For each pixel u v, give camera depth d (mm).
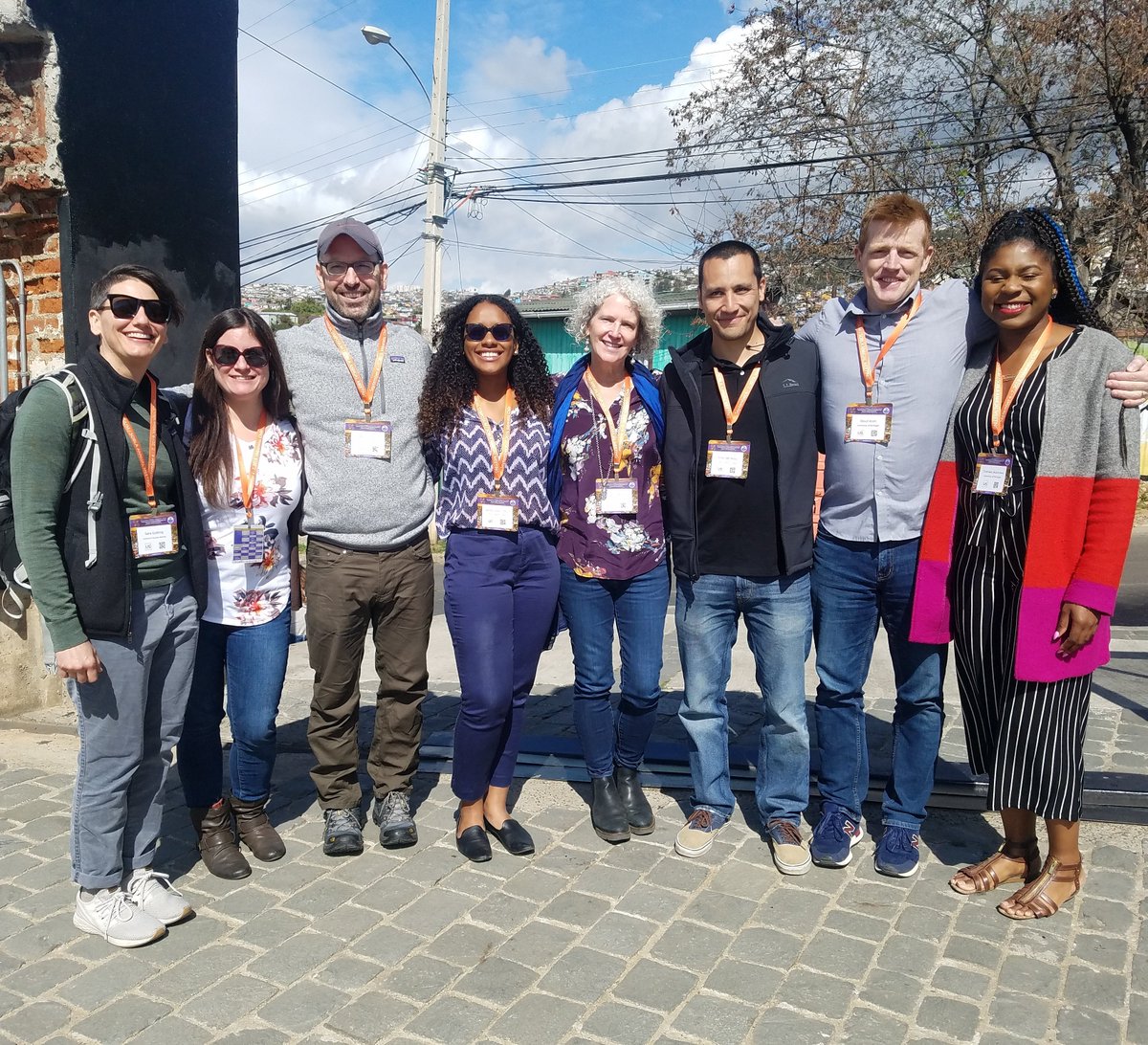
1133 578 9672
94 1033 2311
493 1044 2268
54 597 2496
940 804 3545
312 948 2682
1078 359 2658
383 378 3188
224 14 5309
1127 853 3195
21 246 4605
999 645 2812
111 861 2746
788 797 3227
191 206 5160
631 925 2797
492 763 3264
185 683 2865
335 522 3113
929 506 2900
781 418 2984
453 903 2934
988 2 14344
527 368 3176
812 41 15547
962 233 14352
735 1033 2301
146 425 2711
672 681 5309
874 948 2660
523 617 3215
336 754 3293
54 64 4281
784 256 15578
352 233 3072
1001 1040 2266
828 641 3148
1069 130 13930
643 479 3201
